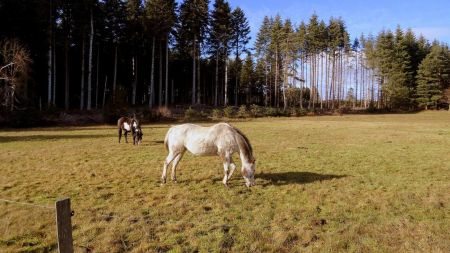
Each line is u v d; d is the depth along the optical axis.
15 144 21.34
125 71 58.16
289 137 26.05
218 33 60.78
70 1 43.06
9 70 36.31
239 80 76.75
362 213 8.68
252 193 10.41
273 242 6.95
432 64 76.12
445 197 10.07
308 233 7.29
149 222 7.97
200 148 11.00
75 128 34.00
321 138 25.47
